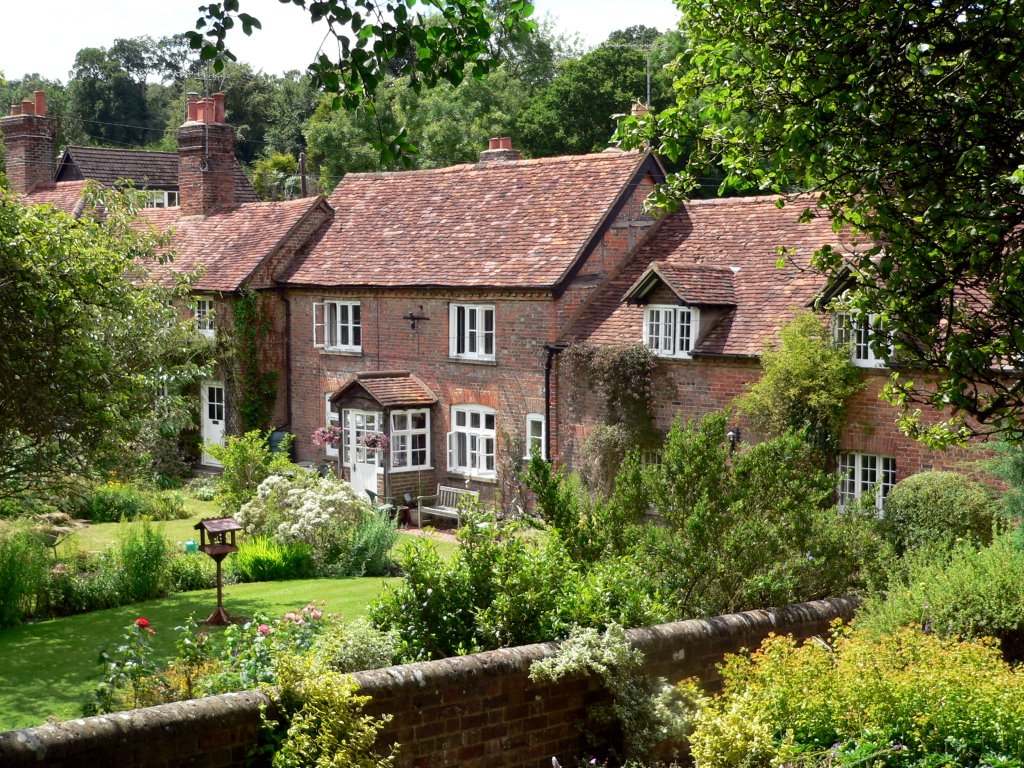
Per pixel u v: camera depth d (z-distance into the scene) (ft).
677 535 41.45
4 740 23.97
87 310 55.21
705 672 35.45
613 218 94.12
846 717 30.58
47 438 52.90
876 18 32.30
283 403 113.09
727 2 36.81
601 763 32.58
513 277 93.45
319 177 210.79
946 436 35.27
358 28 25.96
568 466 90.38
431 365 100.68
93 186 73.00
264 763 27.25
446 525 95.35
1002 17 29.91
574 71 173.06
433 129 173.88
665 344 84.64
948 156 31.42
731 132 38.32
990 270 31.50
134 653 37.09
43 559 59.93
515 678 31.58
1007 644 37.81
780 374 74.02
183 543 77.87
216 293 109.91
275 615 57.52
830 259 36.45
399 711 29.43
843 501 74.43
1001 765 28.68
